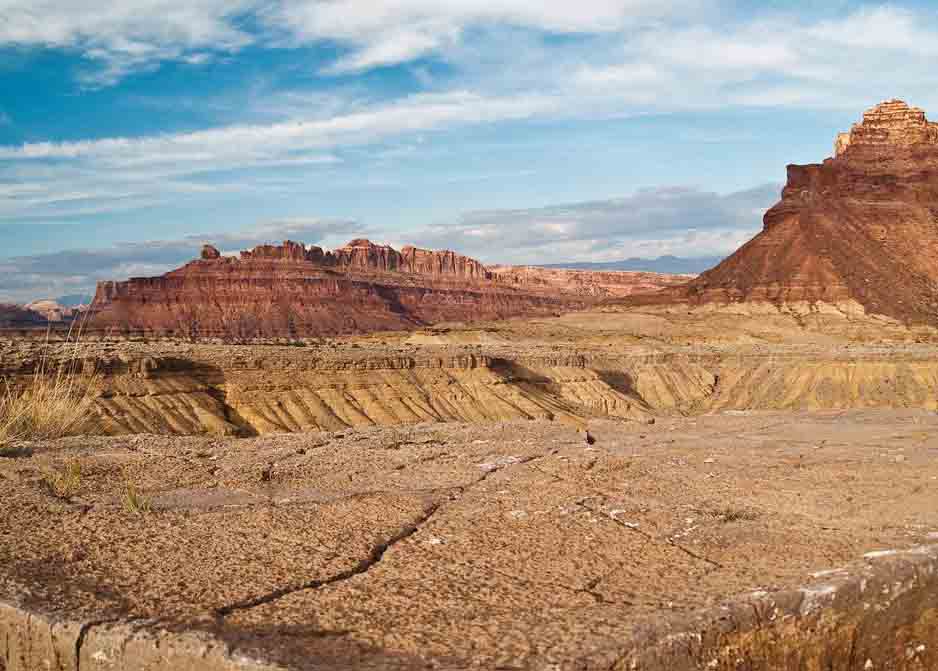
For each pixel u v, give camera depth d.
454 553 5.23
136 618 4.11
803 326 166.88
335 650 3.71
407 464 8.09
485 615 4.16
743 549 5.14
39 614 4.18
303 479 7.52
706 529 5.59
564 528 5.71
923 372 103.88
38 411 11.34
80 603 4.34
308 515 6.18
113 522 6.02
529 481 7.19
